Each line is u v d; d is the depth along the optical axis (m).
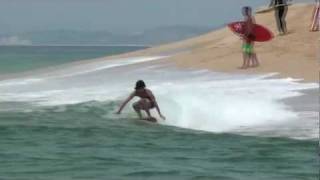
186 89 76.75
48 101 77.19
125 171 38.28
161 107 66.06
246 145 47.81
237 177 36.81
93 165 40.12
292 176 37.12
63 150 45.91
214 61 107.75
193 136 52.62
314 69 87.56
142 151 45.69
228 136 52.06
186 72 99.19
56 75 115.31
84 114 66.50
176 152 45.19
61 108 71.00
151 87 81.44
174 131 55.50
